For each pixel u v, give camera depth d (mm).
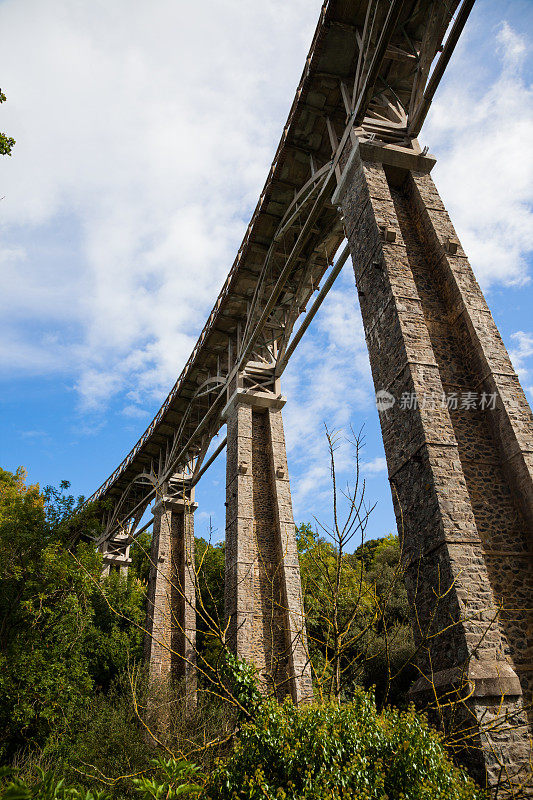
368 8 12195
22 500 19031
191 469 26156
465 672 6531
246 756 4883
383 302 10305
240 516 16594
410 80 13719
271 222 17891
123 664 21844
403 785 4711
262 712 5258
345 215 12305
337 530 5250
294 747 4789
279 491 17359
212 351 22062
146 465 28531
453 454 8570
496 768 6254
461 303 10281
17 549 17297
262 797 4457
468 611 7277
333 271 15477
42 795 2891
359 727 5012
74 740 14727
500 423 9133
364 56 12266
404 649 18188
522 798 5699
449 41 10852
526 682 7387
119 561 30859
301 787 4570
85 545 18422
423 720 5383
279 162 16094
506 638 7664
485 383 9539
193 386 23516
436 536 7953
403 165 12141
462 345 10211
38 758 13484
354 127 12609
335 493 5418
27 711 14930
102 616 24609
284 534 16453
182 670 20453
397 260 10523
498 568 8188
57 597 17438
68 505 18828
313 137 15609
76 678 17062
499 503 8719
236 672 5711
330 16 12891
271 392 19734
